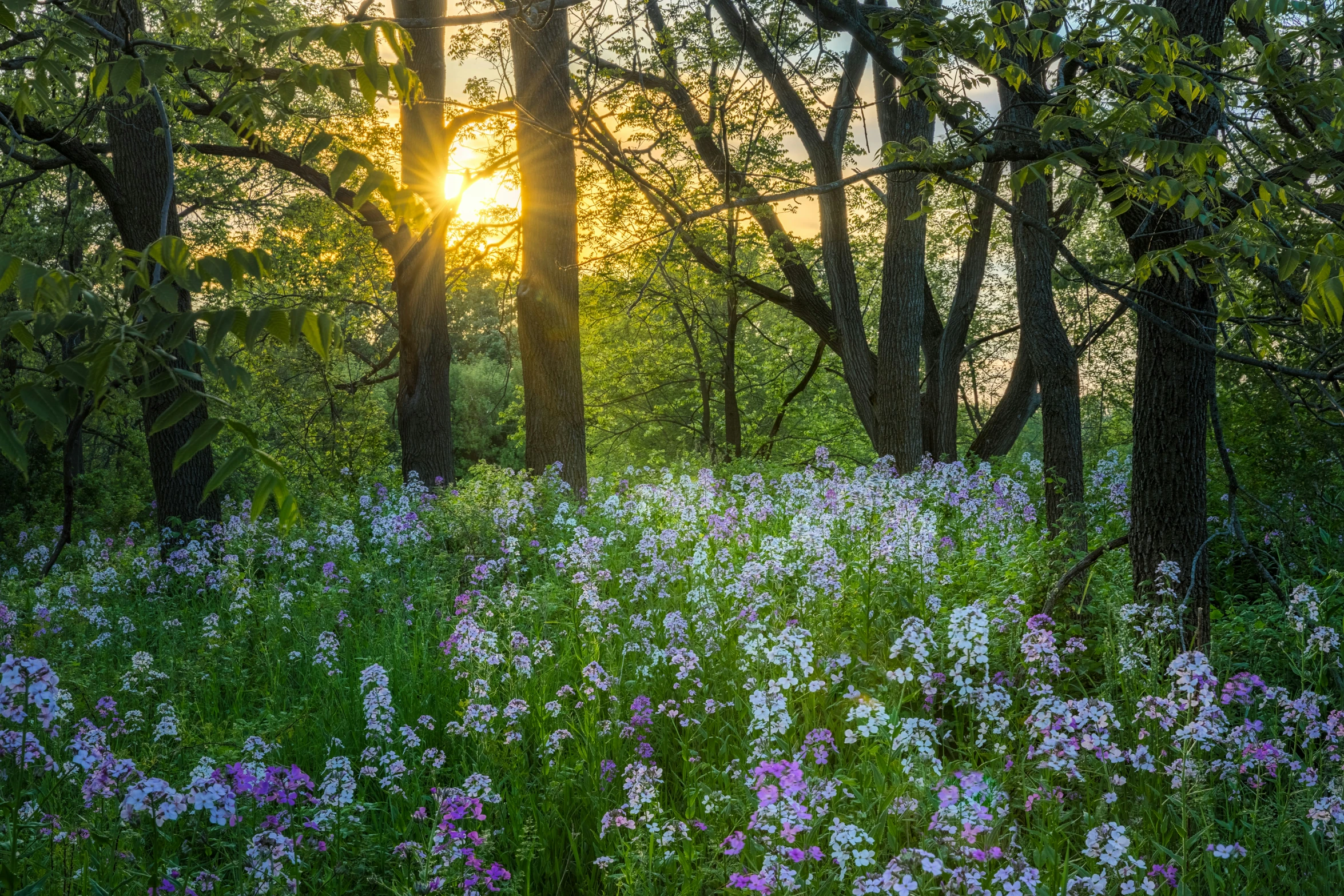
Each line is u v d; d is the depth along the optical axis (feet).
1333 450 25.04
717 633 19.38
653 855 12.84
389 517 34.30
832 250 56.95
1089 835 11.26
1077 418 35.88
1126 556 22.21
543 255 46.16
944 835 11.45
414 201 7.44
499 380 148.25
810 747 14.78
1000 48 17.37
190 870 12.09
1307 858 12.45
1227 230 11.62
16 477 73.36
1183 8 16.93
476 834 12.59
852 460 76.33
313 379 88.22
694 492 34.91
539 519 35.63
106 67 8.81
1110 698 16.17
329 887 12.41
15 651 22.49
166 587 33.22
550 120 43.52
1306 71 14.82
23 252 59.77
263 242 68.59
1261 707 15.16
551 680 18.62
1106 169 13.60
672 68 37.60
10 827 11.63
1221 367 28.58
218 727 16.60
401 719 18.51
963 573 22.66
